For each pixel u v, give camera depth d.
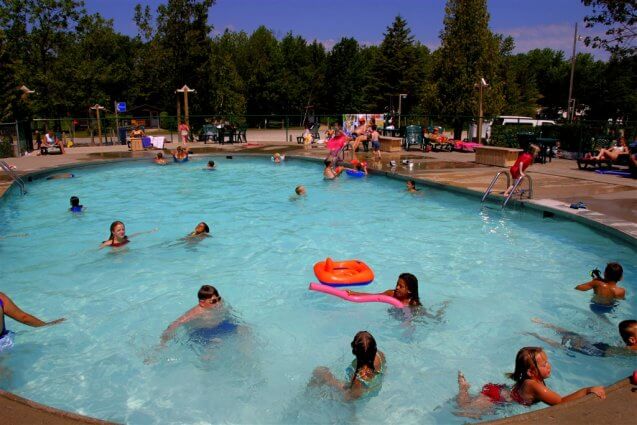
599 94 57.00
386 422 3.96
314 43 67.81
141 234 9.48
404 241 8.95
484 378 4.59
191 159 20.75
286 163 19.84
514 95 59.28
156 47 34.47
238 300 6.44
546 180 13.45
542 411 3.27
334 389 4.38
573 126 19.27
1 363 4.88
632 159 13.66
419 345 5.22
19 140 21.62
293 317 5.92
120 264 7.80
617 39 19.80
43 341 5.33
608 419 3.17
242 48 67.06
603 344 5.09
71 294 6.62
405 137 23.30
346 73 63.31
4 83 23.91
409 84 59.69
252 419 4.03
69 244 8.83
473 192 11.91
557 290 6.62
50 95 39.06
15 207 11.79
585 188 12.14
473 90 27.83
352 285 6.63
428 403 4.19
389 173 15.09
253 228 9.95
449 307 6.17
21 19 37.44
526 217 10.24
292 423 3.96
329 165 15.80
